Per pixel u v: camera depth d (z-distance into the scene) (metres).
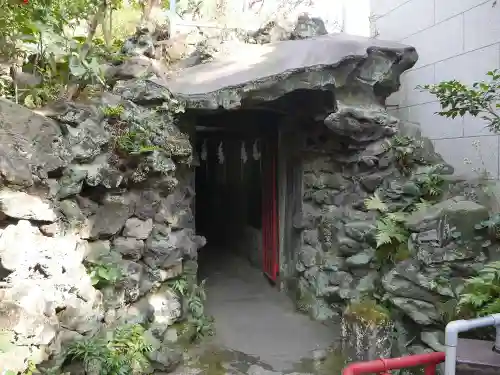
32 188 3.54
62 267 3.66
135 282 4.51
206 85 5.09
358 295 5.33
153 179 4.76
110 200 4.45
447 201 4.88
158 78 5.23
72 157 3.99
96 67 4.67
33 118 3.71
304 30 6.40
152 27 5.75
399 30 7.05
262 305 6.58
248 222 8.92
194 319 5.30
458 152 5.80
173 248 4.95
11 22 4.21
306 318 6.07
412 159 5.50
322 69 5.18
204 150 9.41
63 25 5.29
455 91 4.33
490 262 4.17
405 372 4.08
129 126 4.55
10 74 4.37
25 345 3.05
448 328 2.68
